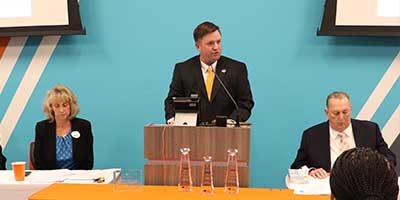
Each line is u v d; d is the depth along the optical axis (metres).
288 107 3.96
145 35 4.05
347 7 3.70
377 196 0.98
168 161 2.43
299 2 3.86
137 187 2.38
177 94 3.18
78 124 3.46
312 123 3.95
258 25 3.92
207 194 2.24
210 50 2.95
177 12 3.99
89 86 4.15
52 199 2.18
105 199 2.17
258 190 2.32
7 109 4.23
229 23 3.94
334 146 3.04
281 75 3.94
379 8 3.67
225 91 3.11
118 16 4.06
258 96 3.97
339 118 2.98
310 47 3.89
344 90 3.89
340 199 1.02
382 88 3.86
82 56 4.13
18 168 2.69
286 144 3.99
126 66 4.09
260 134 4.01
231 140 2.37
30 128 4.23
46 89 4.19
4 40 4.17
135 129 4.13
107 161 4.19
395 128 3.87
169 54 4.04
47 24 3.99
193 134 2.39
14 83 4.21
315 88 3.92
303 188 2.37
